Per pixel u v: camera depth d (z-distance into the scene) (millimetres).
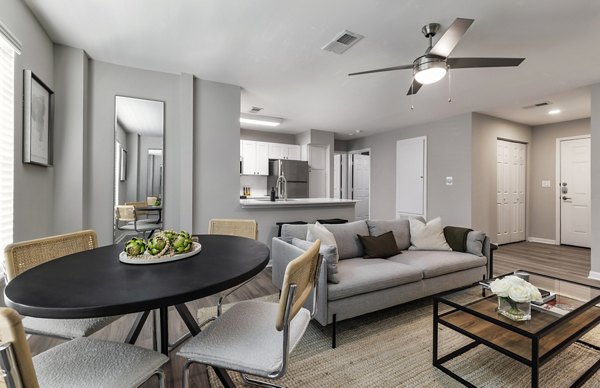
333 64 3113
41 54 2430
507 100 4305
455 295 1920
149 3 2123
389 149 6645
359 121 5723
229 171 3723
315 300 1400
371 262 2672
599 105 3561
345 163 8109
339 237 2867
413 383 1627
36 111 2301
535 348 1354
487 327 1768
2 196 1912
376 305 2254
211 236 2000
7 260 1315
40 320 1294
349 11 2189
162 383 1051
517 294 1553
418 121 5680
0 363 609
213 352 1064
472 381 1639
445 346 1999
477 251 3039
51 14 2262
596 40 2568
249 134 6707
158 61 3068
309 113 5105
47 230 2604
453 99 4270
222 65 3160
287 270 962
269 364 1003
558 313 1653
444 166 5422
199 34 2541
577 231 5441
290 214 4246
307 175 6586
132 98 3197
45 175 2557
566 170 5594
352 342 2059
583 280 3490
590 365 1770
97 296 911
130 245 1354
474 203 5016
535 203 6023
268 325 1253
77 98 2811
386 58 2965
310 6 2139
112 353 1044
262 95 4129
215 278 1096
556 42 2607
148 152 3275
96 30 2488
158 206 3324
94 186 3029
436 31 2393
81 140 2836
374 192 7047
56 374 924
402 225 3350
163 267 1240
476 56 2861
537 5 2090
